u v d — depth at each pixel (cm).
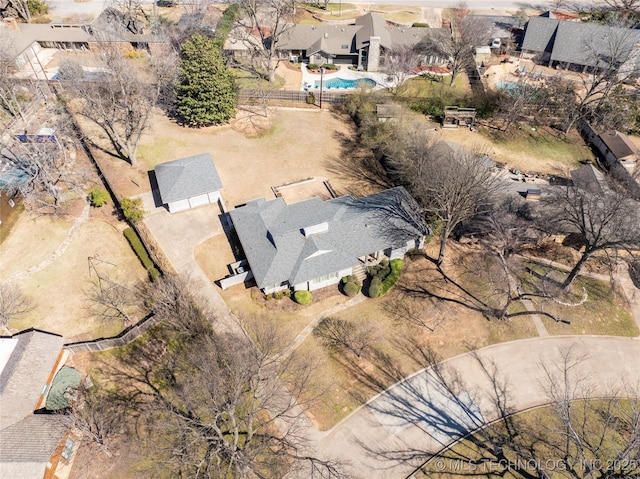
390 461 4128
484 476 4047
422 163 5897
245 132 7688
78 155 7081
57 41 9406
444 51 8881
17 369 4303
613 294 5478
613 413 4434
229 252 5772
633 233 4544
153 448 4106
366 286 5472
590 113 8019
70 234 5969
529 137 7869
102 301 4966
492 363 4819
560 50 9288
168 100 8069
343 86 8825
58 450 3959
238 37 9356
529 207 5934
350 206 5844
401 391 4594
